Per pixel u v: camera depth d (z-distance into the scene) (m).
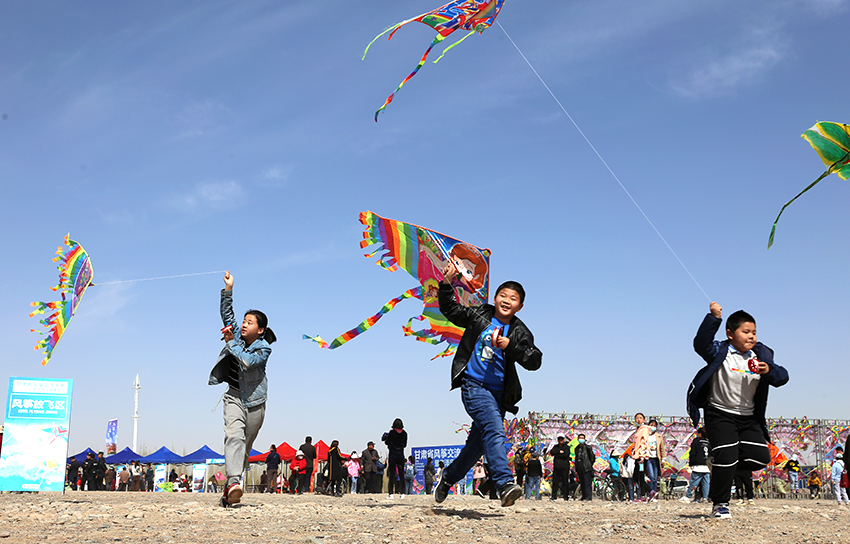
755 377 5.80
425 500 11.54
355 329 6.92
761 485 23.52
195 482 37.03
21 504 7.45
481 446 6.04
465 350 5.77
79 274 7.82
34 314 7.43
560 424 21.28
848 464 7.17
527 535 4.84
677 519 6.40
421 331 7.00
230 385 6.95
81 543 3.88
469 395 5.70
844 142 4.75
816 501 19.67
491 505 9.61
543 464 20.81
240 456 6.83
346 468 23.05
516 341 5.69
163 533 4.52
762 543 4.53
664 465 21.75
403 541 4.27
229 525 5.21
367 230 6.84
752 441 5.96
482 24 6.12
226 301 7.00
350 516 6.16
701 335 5.82
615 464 19.91
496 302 5.81
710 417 6.02
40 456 13.20
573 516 6.78
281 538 4.30
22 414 13.22
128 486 32.78
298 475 21.64
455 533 4.84
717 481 6.06
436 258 6.81
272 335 7.18
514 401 5.75
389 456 16.94
